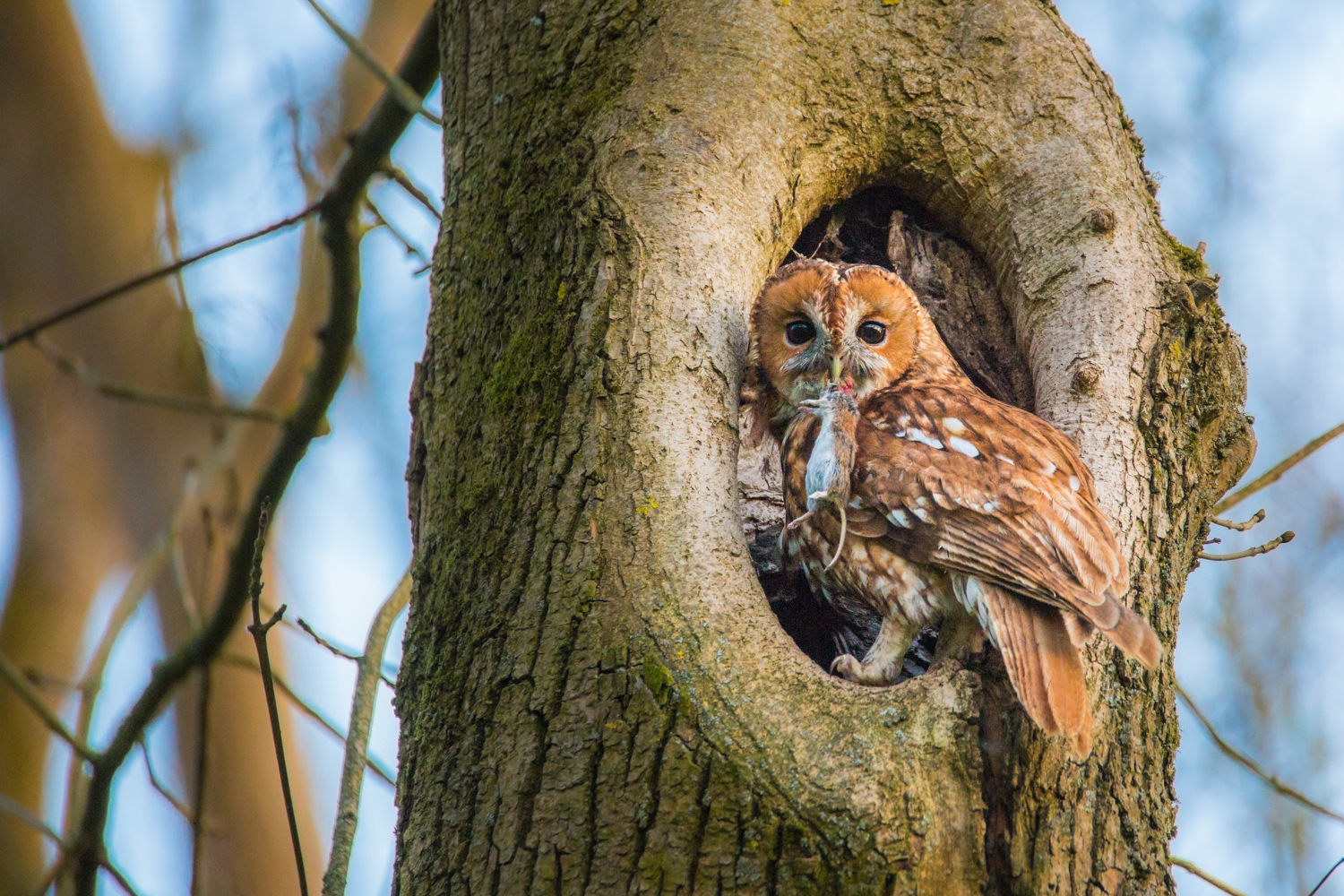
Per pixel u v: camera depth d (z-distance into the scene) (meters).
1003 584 7.76
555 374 8.10
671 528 7.51
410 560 9.37
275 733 7.75
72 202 19.39
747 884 6.62
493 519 7.93
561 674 7.29
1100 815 7.33
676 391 7.96
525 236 8.74
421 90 11.23
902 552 8.33
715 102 9.16
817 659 9.67
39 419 19.66
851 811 6.59
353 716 9.56
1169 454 8.59
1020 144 9.82
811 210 9.95
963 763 6.95
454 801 7.37
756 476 10.31
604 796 6.94
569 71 9.28
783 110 9.46
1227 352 9.08
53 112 19.50
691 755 6.86
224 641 11.11
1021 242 9.63
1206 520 8.91
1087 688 7.59
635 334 8.09
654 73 9.21
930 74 9.92
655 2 9.50
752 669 7.07
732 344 8.39
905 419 8.77
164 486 19.30
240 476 18.55
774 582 9.74
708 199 8.74
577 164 8.80
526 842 7.02
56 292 19.36
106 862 11.01
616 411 7.88
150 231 19.67
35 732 19.53
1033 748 7.19
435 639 7.90
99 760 11.00
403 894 7.45
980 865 6.86
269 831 18.20
